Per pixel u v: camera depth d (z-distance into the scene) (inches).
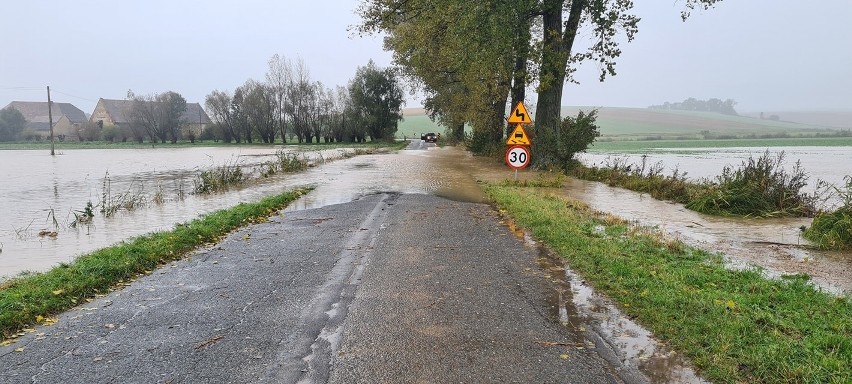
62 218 501.7
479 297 216.2
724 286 223.6
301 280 246.5
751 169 512.1
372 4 1123.3
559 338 173.2
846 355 152.3
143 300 219.0
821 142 3565.5
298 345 168.7
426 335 175.9
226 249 317.7
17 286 230.4
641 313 192.5
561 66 826.2
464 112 1428.4
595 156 1811.0
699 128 5590.6
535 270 258.7
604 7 800.9
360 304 209.0
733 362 150.5
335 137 3469.5
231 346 168.7
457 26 800.9
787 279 243.6
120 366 154.9
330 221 415.5
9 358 161.2
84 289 227.3
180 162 1526.8
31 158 1884.8
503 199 504.7
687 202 522.0
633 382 143.0
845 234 323.6
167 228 430.9
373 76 2967.5
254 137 3722.9
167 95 3791.8
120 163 1504.7
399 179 800.3
